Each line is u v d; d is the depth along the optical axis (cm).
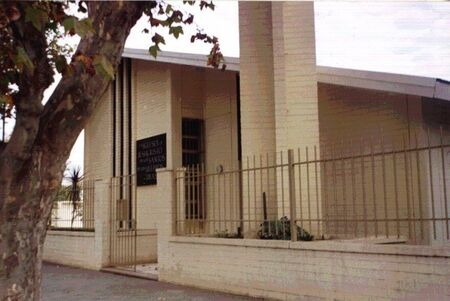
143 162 1571
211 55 698
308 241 807
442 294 623
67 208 1460
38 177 398
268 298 837
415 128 995
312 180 959
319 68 1020
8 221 391
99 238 1288
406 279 661
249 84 1059
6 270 388
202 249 970
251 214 991
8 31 418
